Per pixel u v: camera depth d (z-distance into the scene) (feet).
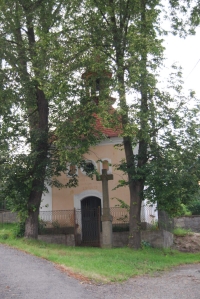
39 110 57.57
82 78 50.80
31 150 54.24
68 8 54.75
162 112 47.73
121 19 53.06
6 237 56.54
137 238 53.36
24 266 34.73
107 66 49.90
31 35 58.23
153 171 47.52
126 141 54.44
